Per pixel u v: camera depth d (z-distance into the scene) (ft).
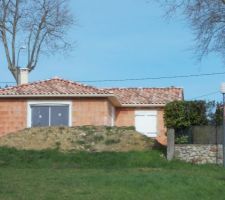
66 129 102.01
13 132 109.19
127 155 87.25
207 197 54.70
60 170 73.87
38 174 67.15
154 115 135.95
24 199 49.85
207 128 87.20
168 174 68.03
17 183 58.49
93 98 117.80
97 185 58.29
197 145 86.53
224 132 84.17
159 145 96.84
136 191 55.62
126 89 145.79
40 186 56.85
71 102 117.80
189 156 86.48
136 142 97.60
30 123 117.39
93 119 117.19
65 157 86.48
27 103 118.01
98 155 87.76
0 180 60.49
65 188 56.08
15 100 118.21
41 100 118.11
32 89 119.34
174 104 89.86
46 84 122.42
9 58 159.74
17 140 97.91
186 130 88.84
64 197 51.52
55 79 124.77
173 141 87.15
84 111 117.39
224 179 65.62
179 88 146.20
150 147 95.76
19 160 84.17
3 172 68.95
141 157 86.07
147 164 83.61
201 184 60.54
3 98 118.11
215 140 86.33
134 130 104.17
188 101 89.71
